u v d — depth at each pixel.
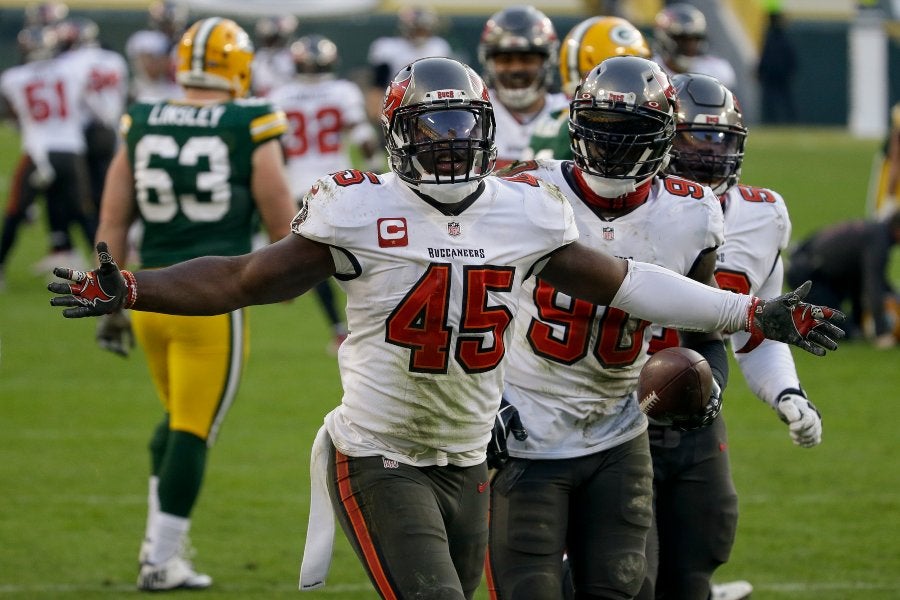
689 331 13.36
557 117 17.00
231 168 18.31
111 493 21.92
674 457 14.58
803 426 14.75
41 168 39.16
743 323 12.34
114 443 24.77
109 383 29.47
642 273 12.34
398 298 11.75
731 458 24.42
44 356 31.83
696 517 14.61
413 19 59.28
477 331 11.91
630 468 13.63
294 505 21.48
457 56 87.50
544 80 20.78
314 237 11.64
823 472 23.58
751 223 15.09
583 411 13.62
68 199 39.97
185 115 18.33
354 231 11.64
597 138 12.80
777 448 25.14
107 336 19.09
